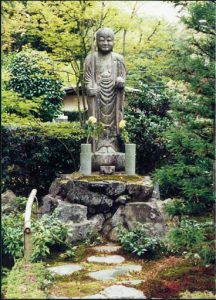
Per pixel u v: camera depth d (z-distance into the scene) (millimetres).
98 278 6379
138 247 7293
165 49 10141
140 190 8344
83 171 8852
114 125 9320
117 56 9352
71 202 8344
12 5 8805
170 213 6312
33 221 7684
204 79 6027
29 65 11922
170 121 10523
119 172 9141
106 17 9867
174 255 7316
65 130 10508
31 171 10445
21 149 10203
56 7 9258
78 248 7633
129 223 8055
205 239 6047
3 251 7117
